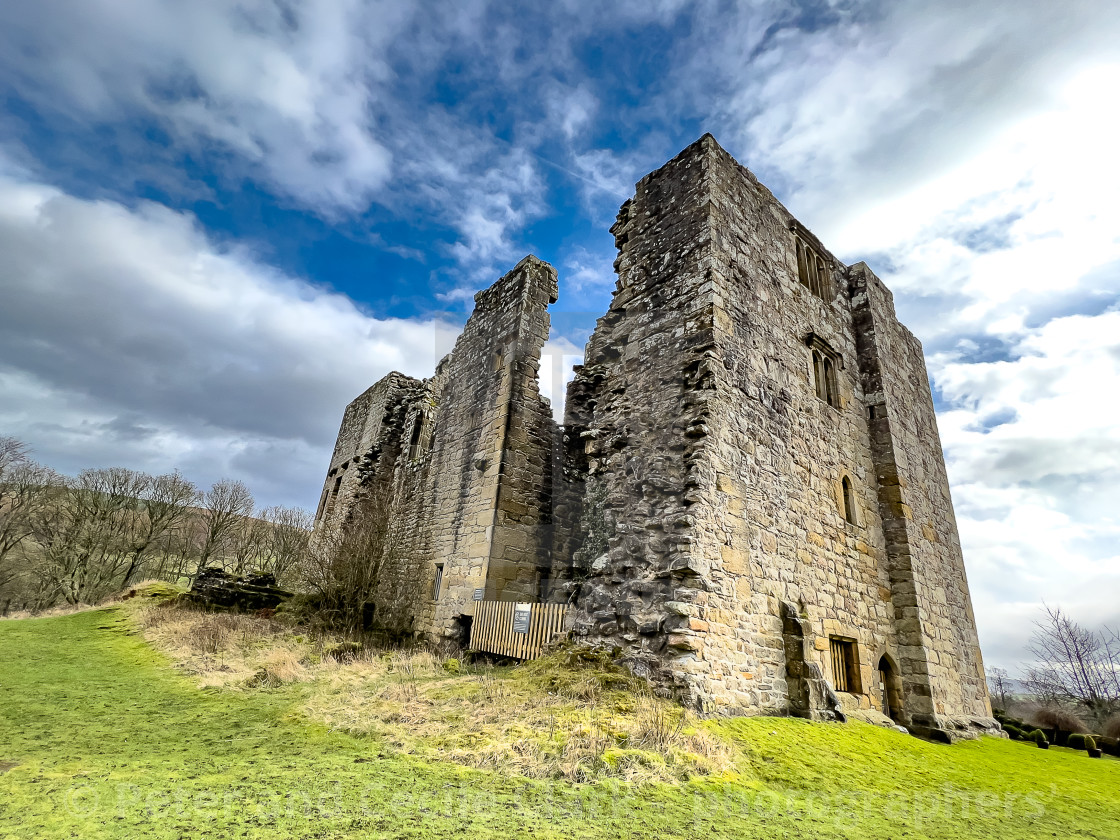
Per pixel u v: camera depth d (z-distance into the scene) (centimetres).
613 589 867
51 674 824
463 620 1259
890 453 1341
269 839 322
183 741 552
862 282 1531
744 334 1040
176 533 3609
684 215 1115
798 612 945
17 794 388
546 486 1391
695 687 712
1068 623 2731
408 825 354
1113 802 705
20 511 3200
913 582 1223
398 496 1809
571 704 661
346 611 1416
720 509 860
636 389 1043
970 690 1305
